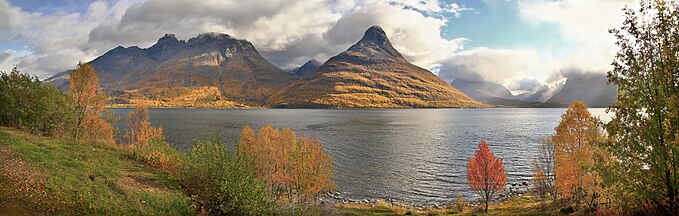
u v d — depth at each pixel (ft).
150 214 64.28
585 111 109.40
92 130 162.20
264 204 72.28
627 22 45.75
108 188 71.00
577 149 109.40
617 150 47.09
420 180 214.48
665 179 44.21
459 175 225.56
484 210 151.94
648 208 49.21
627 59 45.70
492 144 361.30
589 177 104.73
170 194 77.46
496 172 144.66
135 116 317.22
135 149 118.21
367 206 162.20
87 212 55.83
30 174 62.75
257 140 164.55
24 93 138.00
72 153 94.17
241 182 70.13
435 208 165.17
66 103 148.56
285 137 155.12
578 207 115.24
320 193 184.24
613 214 59.26
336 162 266.16
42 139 107.45
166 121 653.71
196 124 581.94
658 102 42.75
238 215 68.28
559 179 115.96
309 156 138.41
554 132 482.28
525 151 313.73
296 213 85.20
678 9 42.55
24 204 50.55
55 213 51.52
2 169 60.75
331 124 627.87
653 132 43.42
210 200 72.38
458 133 473.67
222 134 427.74
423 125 616.39
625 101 45.85
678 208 43.75
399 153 304.91
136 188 76.59
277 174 144.25
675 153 42.39
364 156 290.97
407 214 146.51
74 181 67.67
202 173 74.84
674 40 42.32
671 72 42.55
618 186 49.24
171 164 101.55
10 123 136.26
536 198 172.76
